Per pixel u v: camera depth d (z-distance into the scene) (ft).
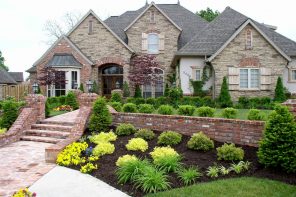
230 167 25.41
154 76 84.12
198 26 98.73
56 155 30.81
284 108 24.95
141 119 39.24
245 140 30.55
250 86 72.43
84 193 22.08
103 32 87.76
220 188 21.31
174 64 87.61
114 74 91.81
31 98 46.57
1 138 38.50
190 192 20.83
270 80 72.38
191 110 42.37
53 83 79.87
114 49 87.45
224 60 72.13
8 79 126.31
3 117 46.24
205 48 75.31
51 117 49.19
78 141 35.94
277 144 24.49
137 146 31.12
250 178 23.29
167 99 69.46
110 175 25.38
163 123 37.35
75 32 88.84
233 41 72.08
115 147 32.71
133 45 92.17
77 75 84.07
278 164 24.49
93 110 39.96
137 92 84.64
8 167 29.14
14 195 20.08
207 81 75.51
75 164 29.12
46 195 21.84
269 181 22.58
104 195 21.63
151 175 22.50
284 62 72.08
